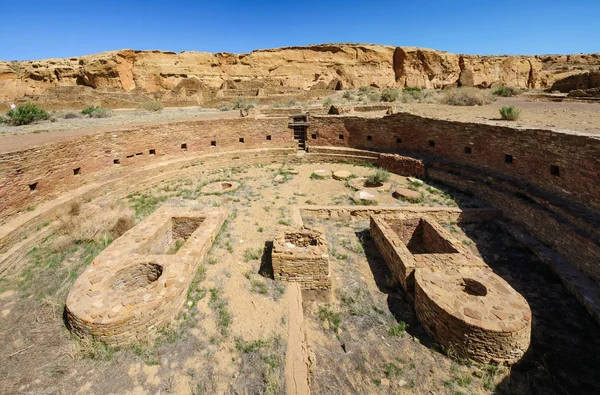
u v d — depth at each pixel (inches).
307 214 482.6
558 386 210.2
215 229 371.6
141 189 589.3
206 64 2481.5
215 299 263.3
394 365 225.8
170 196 551.5
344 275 332.5
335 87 1939.0
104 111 1060.5
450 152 629.0
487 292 248.4
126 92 1798.7
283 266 289.0
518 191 453.7
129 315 208.8
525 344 218.8
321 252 294.4
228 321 237.5
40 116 889.5
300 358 203.3
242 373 193.9
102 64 2191.2
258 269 315.0
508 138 497.0
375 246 395.2
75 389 180.5
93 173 538.0
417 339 248.1
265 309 253.3
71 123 834.2
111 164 577.0
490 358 218.1
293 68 2640.3
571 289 304.8
